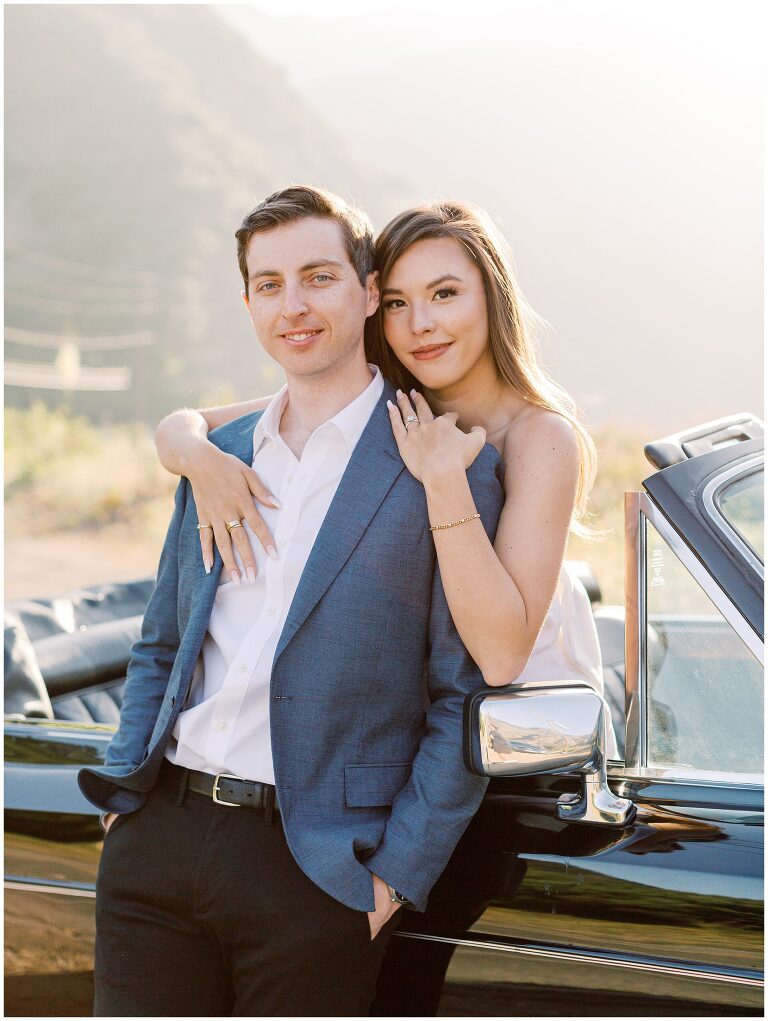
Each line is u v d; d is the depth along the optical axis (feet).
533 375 7.09
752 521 6.16
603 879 5.43
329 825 5.90
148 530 50.85
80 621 11.35
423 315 6.77
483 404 7.09
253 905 5.80
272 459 6.77
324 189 6.64
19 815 6.88
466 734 5.54
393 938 6.00
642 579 6.03
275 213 6.39
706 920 5.19
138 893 6.15
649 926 5.29
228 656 6.39
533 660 6.94
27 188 153.17
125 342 125.18
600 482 41.93
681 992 5.20
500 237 7.14
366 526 6.11
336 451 6.46
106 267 138.31
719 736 5.78
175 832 6.14
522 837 5.74
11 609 10.85
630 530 6.11
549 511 6.22
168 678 7.07
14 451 61.11
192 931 6.13
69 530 51.03
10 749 7.31
